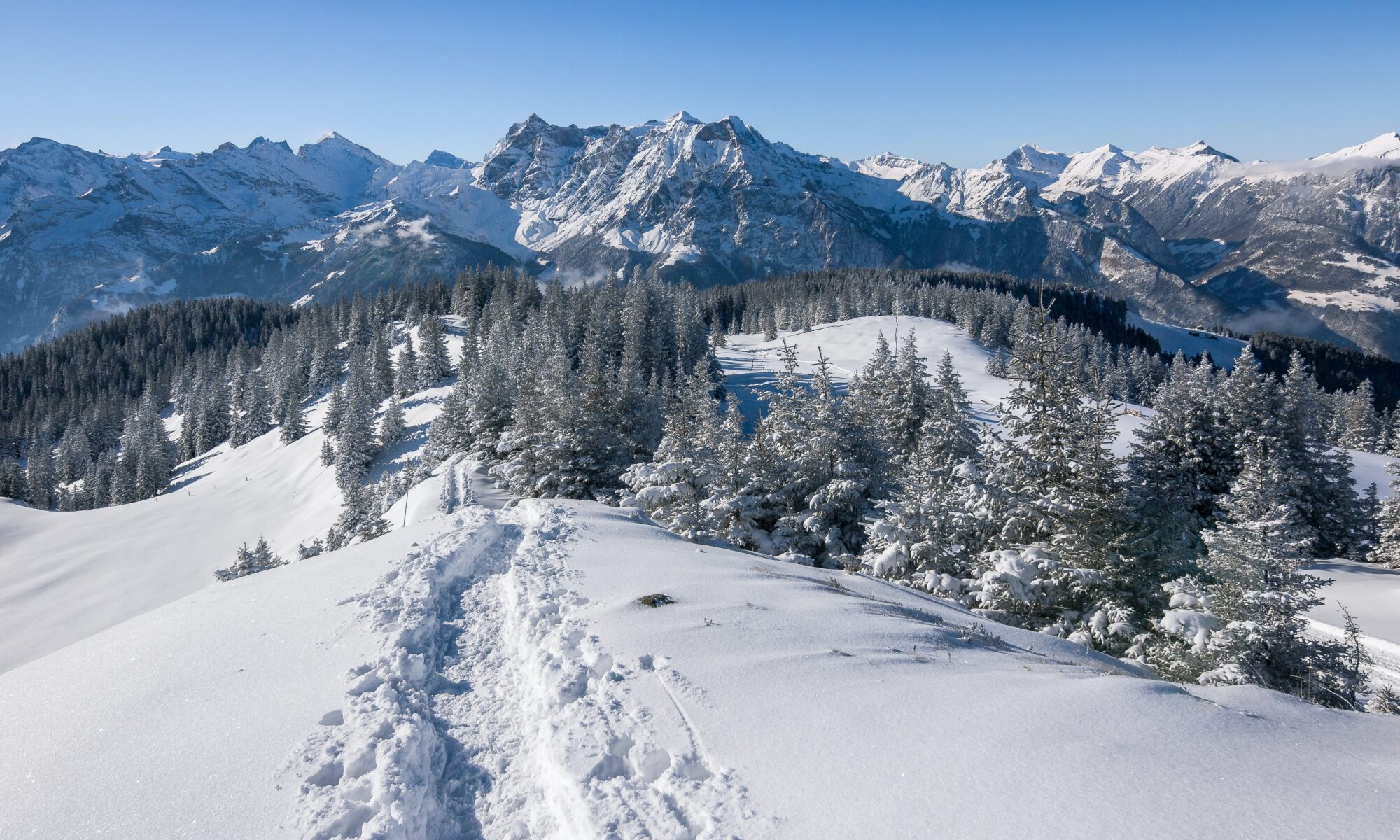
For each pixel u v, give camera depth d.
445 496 35.50
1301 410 33.16
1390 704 9.55
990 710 5.34
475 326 98.31
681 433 21.75
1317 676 10.85
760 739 5.04
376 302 142.62
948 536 15.18
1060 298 176.12
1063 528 15.42
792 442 23.03
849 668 6.25
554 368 30.44
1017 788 4.27
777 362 101.25
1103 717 5.18
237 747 5.37
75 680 6.83
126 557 52.47
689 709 5.51
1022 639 8.97
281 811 4.55
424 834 4.57
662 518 20.64
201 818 4.54
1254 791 4.16
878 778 4.47
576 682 6.14
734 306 167.62
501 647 7.57
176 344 158.00
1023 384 17.98
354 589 9.09
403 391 88.06
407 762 5.12
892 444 29.02
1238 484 14.52
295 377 98.81
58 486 100.75
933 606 10.41
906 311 141.00
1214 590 12.33
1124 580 14.49
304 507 60.50
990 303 124.56
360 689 6.29
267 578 10.31
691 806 4.35
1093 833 3.80
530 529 12.47
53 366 155.12
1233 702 5.84
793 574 10.50
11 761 5.41
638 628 7.32
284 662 6.93
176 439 113.06
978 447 23.67
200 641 7.58
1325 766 4.49
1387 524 31.33
